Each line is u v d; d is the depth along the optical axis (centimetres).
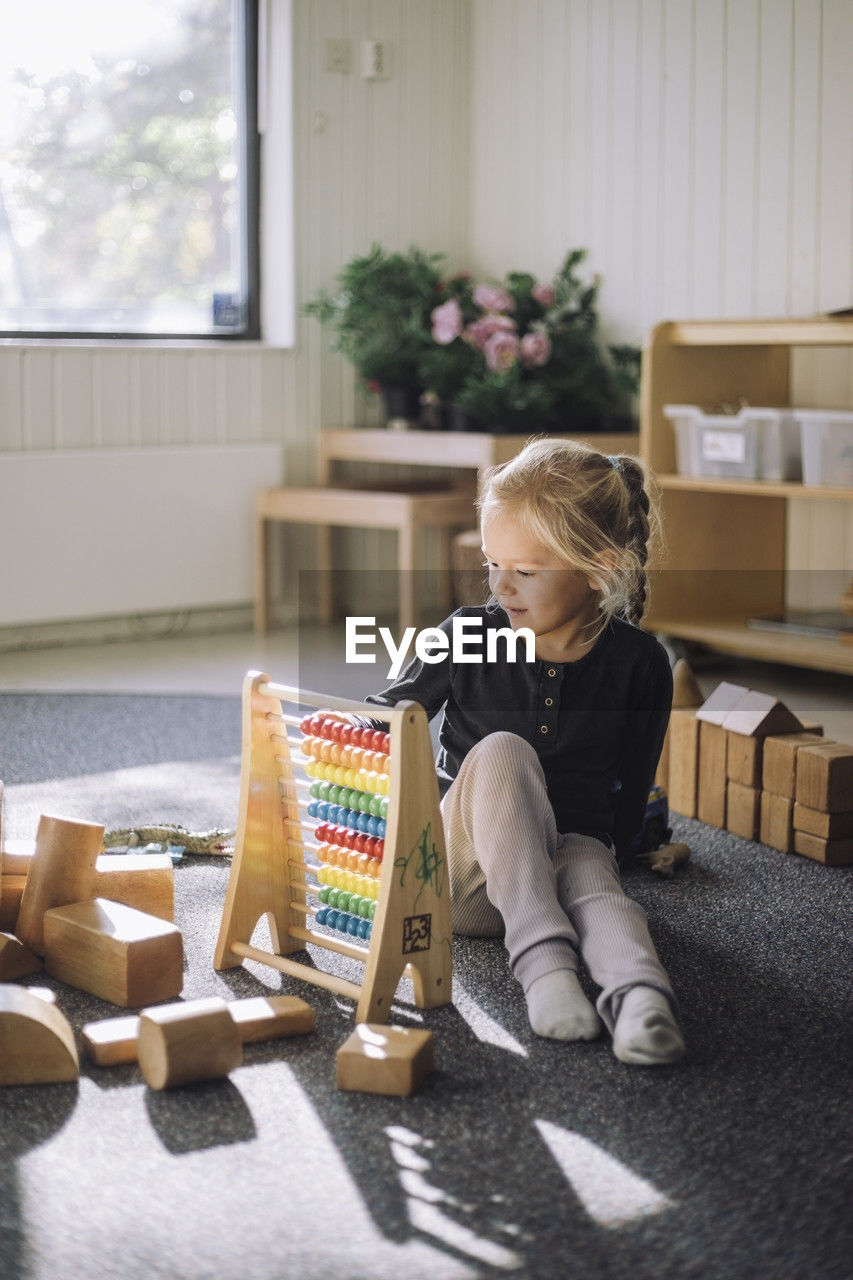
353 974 155
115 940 145
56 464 362
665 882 190
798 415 306
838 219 340
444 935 146
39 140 367
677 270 379
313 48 401
